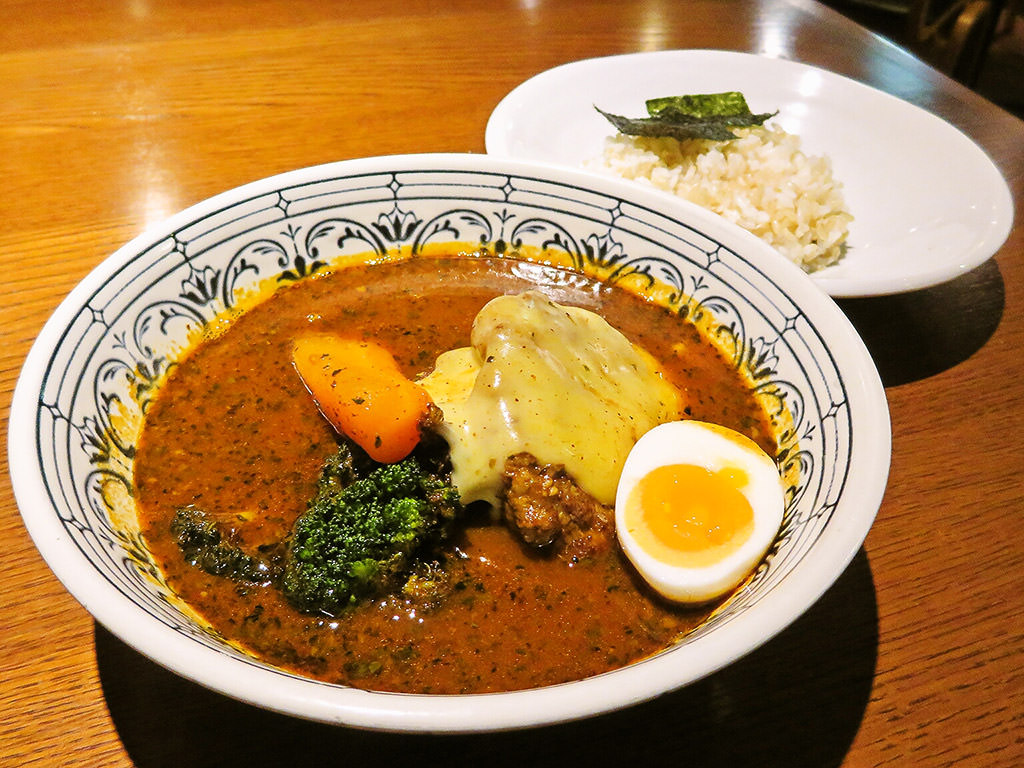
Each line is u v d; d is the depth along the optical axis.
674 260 0.28
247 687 0.15
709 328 0.27
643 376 0.25
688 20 0.51
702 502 0.22
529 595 0.22
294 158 0.37
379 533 0.21
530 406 0.22
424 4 0.51
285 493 0.24
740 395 0.26
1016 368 0.29
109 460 0.22
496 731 0.15
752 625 0.16
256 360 0.27
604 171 0.37
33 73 0.43
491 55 0.46
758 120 0.37
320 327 0.28
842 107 0.41
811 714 0.19
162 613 0.18
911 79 0.46
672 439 0.23
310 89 0.42
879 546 0.23
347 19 0.49
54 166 0.36
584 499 0.22
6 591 0.22
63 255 0.32
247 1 0.51
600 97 0.42
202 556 0.22
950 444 0.26
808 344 0.24
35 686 0.20
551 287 0.30
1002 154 0.40
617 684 0.15
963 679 0.20
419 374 0.27
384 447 0.22
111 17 0.48
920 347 0.30
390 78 0.43
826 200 0.35
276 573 0.22
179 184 0.36
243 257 0.28
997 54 0.62
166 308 0.26
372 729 0.15
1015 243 0.34
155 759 0.18
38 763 0.18
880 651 0.21
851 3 0.72
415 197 0.30
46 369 0.21
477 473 0.22
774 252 0.25
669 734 0.19
